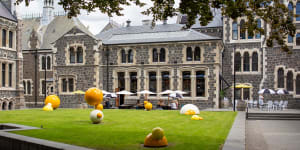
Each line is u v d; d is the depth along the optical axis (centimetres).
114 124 1958
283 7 1455
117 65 4372
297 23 4134
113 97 4131
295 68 4144
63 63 4488
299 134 1806
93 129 1706
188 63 4059
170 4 1505
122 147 1208
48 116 2492
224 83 4650
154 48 4247
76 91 4134
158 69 4194
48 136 1420
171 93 4066
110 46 4419
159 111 3161
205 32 4922
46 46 6219
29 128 1645
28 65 6231
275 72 4266
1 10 4400
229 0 1409
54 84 4522
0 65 4225
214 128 1800
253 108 4081
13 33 4528
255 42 4541
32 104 6141
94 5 1555
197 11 1451
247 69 4603
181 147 1211
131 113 2867
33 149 1161
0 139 1323
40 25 6750
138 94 4269
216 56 3950
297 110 3616
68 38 4475
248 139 1603
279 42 1500
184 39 4141
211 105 3950
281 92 3706
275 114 2944
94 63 4316
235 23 4675
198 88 4069
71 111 3100
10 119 2242
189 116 2553
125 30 4950
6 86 4344
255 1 1447
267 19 1498
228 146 1215
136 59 4303
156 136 1220
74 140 1334
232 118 2423
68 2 1523
